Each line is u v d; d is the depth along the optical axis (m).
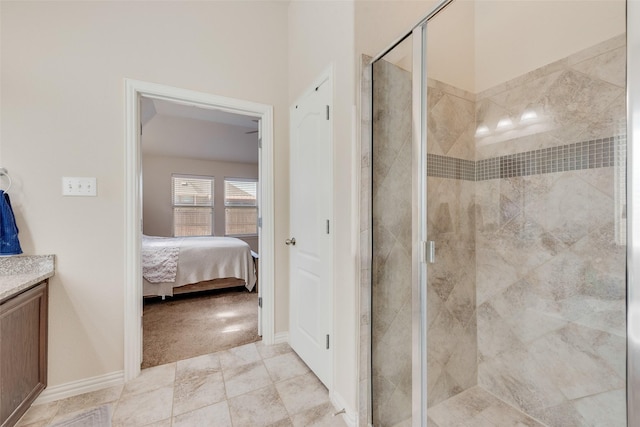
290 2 2.43
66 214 1.72
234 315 3.10
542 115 1.57
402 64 1.57
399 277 1.57
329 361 1.76
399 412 1.52
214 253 3.78
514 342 1.68
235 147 5.88
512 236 1.69
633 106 1.04
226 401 1.69
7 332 1.31
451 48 1.74
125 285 1.87
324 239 1.83
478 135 1.86
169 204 5.93
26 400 1.45
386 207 1.56
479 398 1.75
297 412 1.61
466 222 1.81
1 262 1.57
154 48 1.98
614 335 1.30
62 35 1.72
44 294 1.62
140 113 2.01
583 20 1.42
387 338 1.54
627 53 1.06
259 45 2.37
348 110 1.57
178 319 2.97
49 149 1.69
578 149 1.43
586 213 1.40
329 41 1.78
